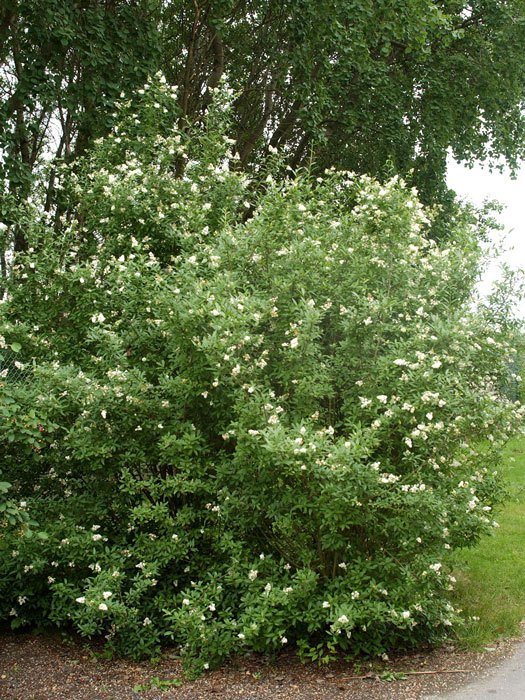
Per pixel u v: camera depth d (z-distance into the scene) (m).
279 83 12.99
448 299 5.51
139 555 4.87
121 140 7.46
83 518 5.16
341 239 5.61
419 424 4.34
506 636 4.95
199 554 5.14
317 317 4.55
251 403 4.35
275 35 12.57
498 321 5.59
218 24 10.52
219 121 7.37
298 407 4.71
